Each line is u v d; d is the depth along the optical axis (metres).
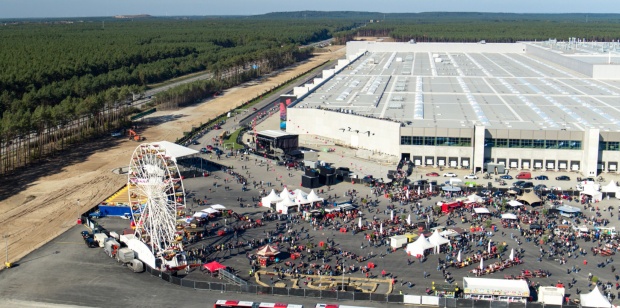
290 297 157.88
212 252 187.12
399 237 190.88
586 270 172.25
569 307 148.25
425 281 166.25
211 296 158.88
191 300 156.62
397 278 168.25
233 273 171.75
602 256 181.88
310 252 185.38
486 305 151.75
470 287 155.38
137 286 164.88
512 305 150.62
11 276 170.75
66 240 198.12
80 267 177.00
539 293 153.62
